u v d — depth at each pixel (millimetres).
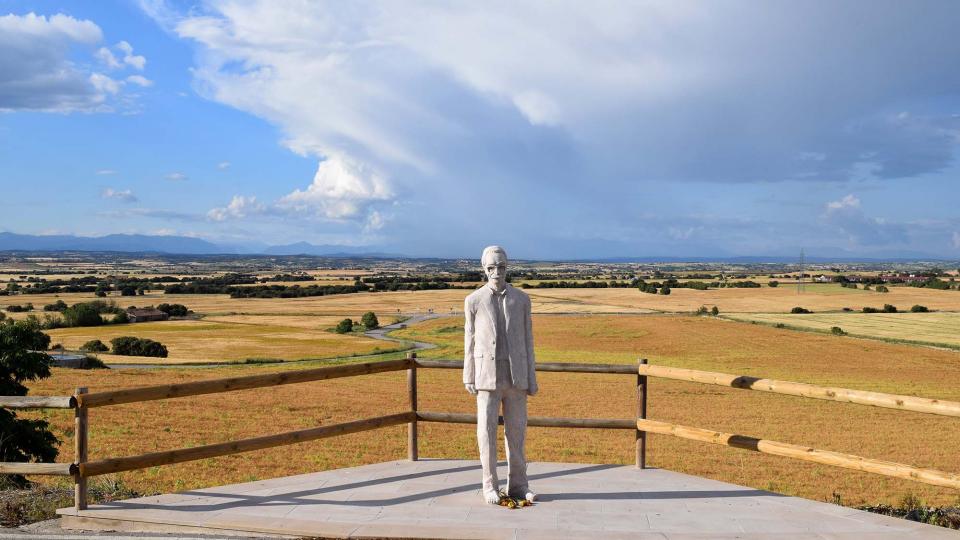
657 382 44281
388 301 143750
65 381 37719
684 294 141625
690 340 74375
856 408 34406
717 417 31547
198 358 63844
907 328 83375
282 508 5305
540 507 5379
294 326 99125
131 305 129125
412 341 81000
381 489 5824
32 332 12625
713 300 126750
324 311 123625
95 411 28297
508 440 5652
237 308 129000
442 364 6473
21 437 11578
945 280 182250
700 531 4840
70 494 6395
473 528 4852
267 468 17859
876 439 26516
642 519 5102
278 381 5621
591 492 5777
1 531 5059
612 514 5219
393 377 45156
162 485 14859
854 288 150250
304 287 176500
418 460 6754
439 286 180125
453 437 23688
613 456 20969
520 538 4680
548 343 73438
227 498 5555
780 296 132125
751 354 64562
